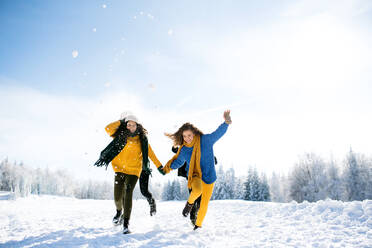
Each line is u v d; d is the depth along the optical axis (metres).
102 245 2.46
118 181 3.40
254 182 32.91
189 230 3.31
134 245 2.45
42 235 2.99
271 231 3.20
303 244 2.53
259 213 4.91
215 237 2.89
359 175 29.52
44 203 11.08
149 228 3.45
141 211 6.04
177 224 3.85
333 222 3.44
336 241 2.59
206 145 3.27
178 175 3.94
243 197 33.03
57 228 3.56
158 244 2.52
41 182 54.66
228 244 2.57
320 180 30.89
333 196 29.53
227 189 35.06
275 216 4.41
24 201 11.66
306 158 33.28
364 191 28.80
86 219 4.66
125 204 3.16
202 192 3.26
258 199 32.44
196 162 3.34
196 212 3.57
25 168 55.53
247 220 4.20
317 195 30.33
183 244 2.55
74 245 2.46
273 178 49.62
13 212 6.18
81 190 65.75
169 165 3.61
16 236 3.03
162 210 6.29
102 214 5.61
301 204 4.88
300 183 33.06
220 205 7.16
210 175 3.27
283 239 2.77
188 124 3.38
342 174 30.81
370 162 30.77
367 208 3.58
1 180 50.78
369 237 2.66
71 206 9.31
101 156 3.38
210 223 3.99
